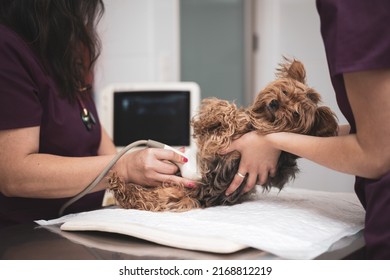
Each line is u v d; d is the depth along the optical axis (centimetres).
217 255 71
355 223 87
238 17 246
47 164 98
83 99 126
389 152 72
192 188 105
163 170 101
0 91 98
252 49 243
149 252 75
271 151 92
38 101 104
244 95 245
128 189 104
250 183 98
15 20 109
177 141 200
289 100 95
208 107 105
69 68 115
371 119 71
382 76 70
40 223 96
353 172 78
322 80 216
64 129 112
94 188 104
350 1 74
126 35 285
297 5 226
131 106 205
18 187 99
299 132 94
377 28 71
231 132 98
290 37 230
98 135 129
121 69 289
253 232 74
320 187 213
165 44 271
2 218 112
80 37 118
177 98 201
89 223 85
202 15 258
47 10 108
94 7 119
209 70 259
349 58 72
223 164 100
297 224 81
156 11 272
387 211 74
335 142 79
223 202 103
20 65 103
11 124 98
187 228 77
